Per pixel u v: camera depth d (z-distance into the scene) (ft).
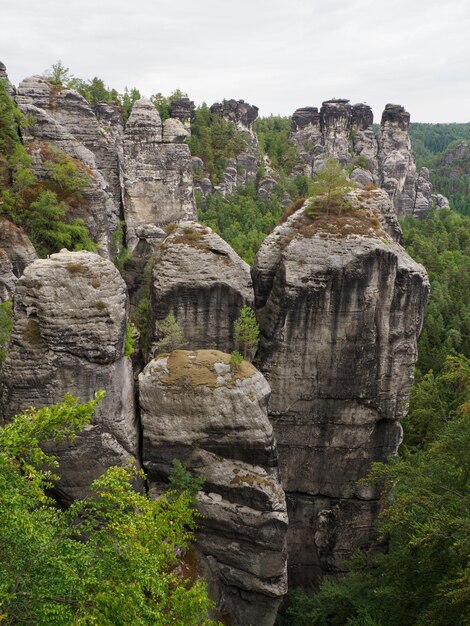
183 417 92.79
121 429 87.86
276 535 91.76
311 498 116.16
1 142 176.04
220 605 94.43
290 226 115.14
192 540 95.35
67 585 47.32
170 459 94.17
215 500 93.20
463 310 282.56
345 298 104.63
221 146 505.66
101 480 53.67
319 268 103.76
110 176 270.67
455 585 71.31
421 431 152.25
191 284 109.29
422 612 78.13
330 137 567.18
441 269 353.92
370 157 562.25
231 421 92.12
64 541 50.08
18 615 47.16
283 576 94.27
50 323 82.74
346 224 107.86
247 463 94.27
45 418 54.34
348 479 114.11
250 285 111.75
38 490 54.39
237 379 93.25
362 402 109.60
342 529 115.24
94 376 85.10
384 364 108.37
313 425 111.45
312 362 107.86
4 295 144.77
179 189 300.61
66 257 85.20
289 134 607.37
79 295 83.46
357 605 94.68
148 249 173.37
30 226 176.24
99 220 200.95
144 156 289.74
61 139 205.98
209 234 113.80
